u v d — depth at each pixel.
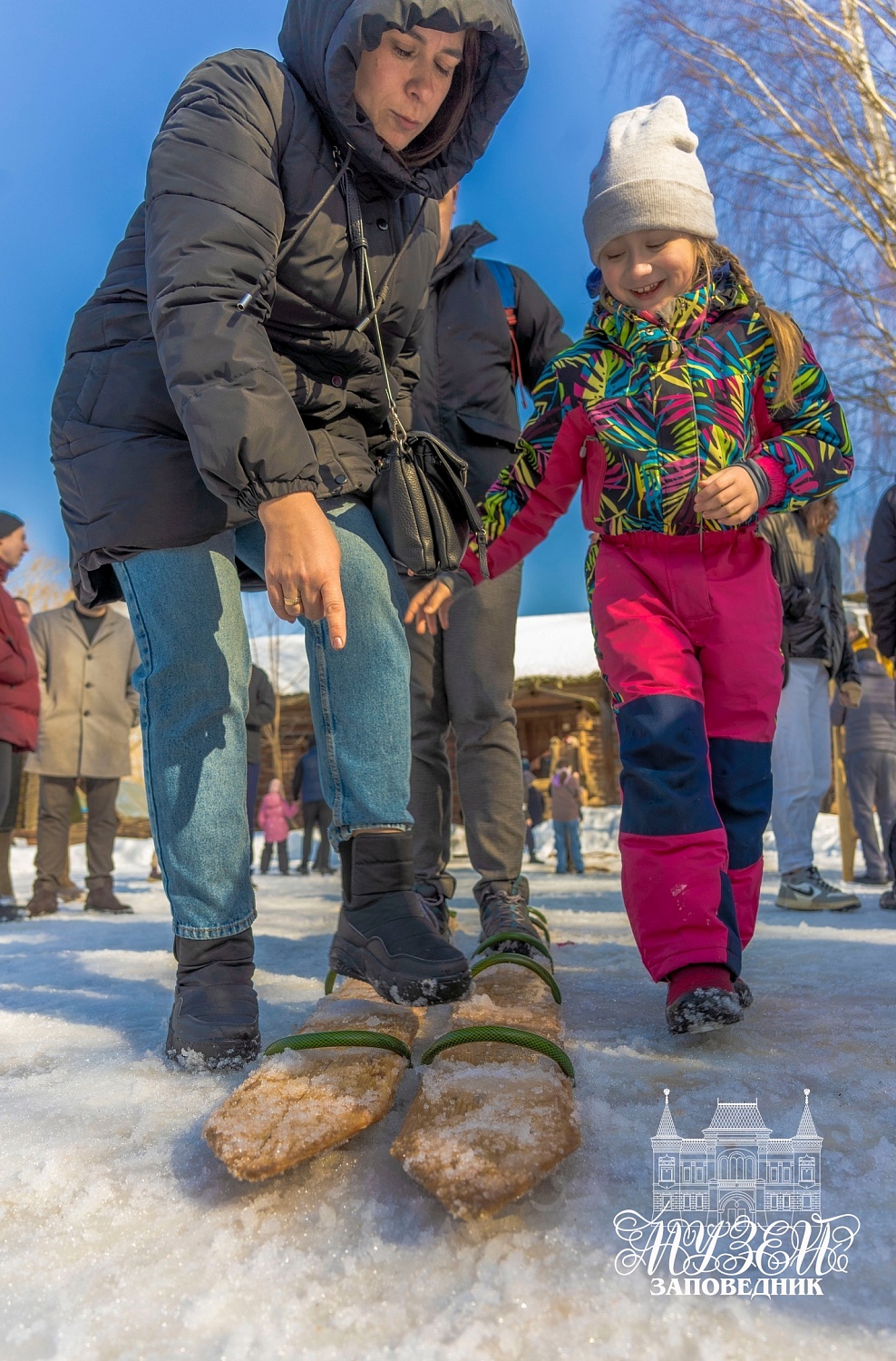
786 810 4.39
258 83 1.57
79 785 5.66
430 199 1.79
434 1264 0.91
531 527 2.15
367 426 1.84
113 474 1.60
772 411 1.94
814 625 4.37
